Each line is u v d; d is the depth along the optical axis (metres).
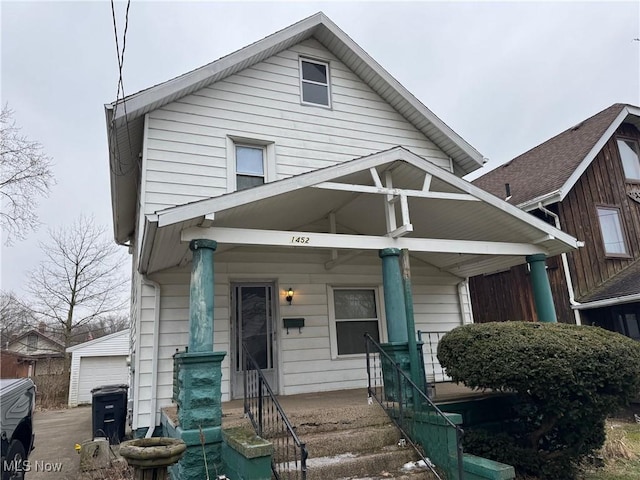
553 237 6.96
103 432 8.19
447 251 6.39
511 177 13.73
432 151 9.46
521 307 11.24
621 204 11.41
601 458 5.57
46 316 24.77
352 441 4.76
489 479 3.90
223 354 4.63
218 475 4.32
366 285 8.57
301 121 8.34
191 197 7.10
